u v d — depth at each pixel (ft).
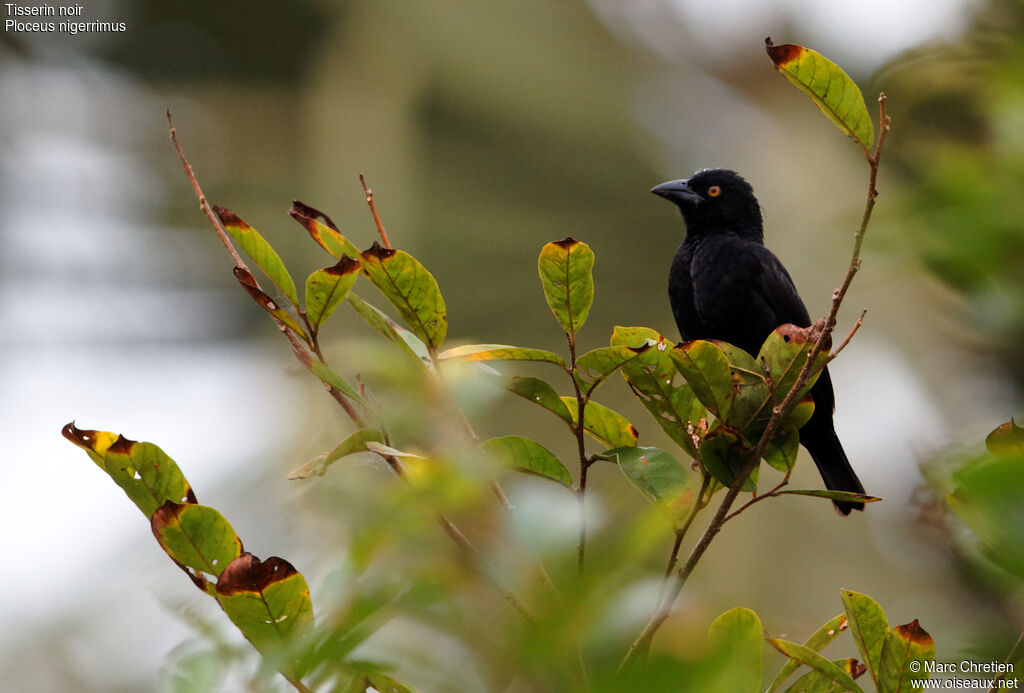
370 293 44.91
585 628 7.00
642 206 51.70
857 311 36.60
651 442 42.80
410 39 52.90
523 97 51.60
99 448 13.32
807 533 37.58
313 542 10.43
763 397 15.40
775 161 45.80
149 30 57.98
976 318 9.74
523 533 7.48
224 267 58.18
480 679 8.12
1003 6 10.43
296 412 35.40
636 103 53.26
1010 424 9.31
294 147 57.47
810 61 13.34
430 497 8.30
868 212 12.23
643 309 50.42
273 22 56.03
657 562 11.53
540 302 50.29
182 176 58.95
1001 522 6.39
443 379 11.04
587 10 53.42
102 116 59.31
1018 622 11.13
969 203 9.07
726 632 12.01
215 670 9.70
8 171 57.31
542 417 39.58
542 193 51.83
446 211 50.93
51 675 30.71
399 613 8.30
